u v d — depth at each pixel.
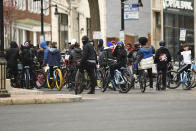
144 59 42.59
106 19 93.12
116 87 41.25
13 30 101.38
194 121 22.09
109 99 33.16
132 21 93.12
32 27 101.81
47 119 23.12
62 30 104.69
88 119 22.97
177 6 97.88
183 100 32.09
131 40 93.25
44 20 104.12
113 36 93.25
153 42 95.38
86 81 40.19
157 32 95.69
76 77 39.47
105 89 41.59
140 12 93.44
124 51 40.69
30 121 22.56
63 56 54.88
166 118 23.06
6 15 100.50
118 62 40.56
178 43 97.19
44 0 104.06
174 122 21.80
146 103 30.00
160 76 44.31
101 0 92.81
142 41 42.88
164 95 37.28
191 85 45.53
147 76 48.53
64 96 32.50
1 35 33.50
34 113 25.55
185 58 45.97
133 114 24.61
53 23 103.94
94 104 29.78
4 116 24.47
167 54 44.00
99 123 21.67
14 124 21.69
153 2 94.62
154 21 95.44
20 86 47.03
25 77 46.44
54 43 46.44
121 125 21.03
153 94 38.66
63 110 26.73
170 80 46.75
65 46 105.00
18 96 32.94
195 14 101.75
